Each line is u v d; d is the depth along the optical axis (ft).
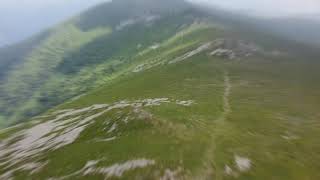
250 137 288.10
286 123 344.28
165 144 265.95
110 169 237.45
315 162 234.58
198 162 228.02
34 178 260.83
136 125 327.47
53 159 290.15
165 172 217.36
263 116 370.94
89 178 232.73
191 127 311.06
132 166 233.55
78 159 272.31
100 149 281.95
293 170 219.61
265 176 210.38
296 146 267.39
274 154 246.47
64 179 241.76
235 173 213.87
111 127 341.21
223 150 250.37
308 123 347.77
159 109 393.91
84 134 346.95
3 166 310.65
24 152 340.39
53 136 372.58
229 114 377.50
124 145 277.03
